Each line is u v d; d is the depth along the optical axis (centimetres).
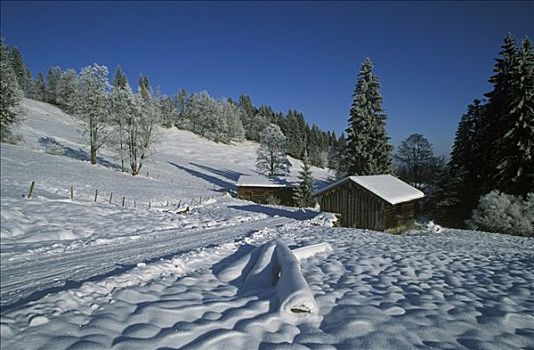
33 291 617
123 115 4066
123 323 401
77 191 2372
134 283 570
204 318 434
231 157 8144
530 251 1298
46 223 1338
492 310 488
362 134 3447
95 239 1194
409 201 2477
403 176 4831
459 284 644
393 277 695
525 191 2359
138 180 3703
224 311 464
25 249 999
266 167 5791
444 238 1716
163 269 678
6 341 335
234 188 5125
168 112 9425
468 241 1586
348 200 2277
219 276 677
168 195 3122
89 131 4138
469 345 381
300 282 507
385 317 455
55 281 687
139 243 1177
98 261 880
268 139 5722
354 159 3481
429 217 3262
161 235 1370
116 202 2295
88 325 385
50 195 1959
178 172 5434
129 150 4162
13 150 3416
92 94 3881
